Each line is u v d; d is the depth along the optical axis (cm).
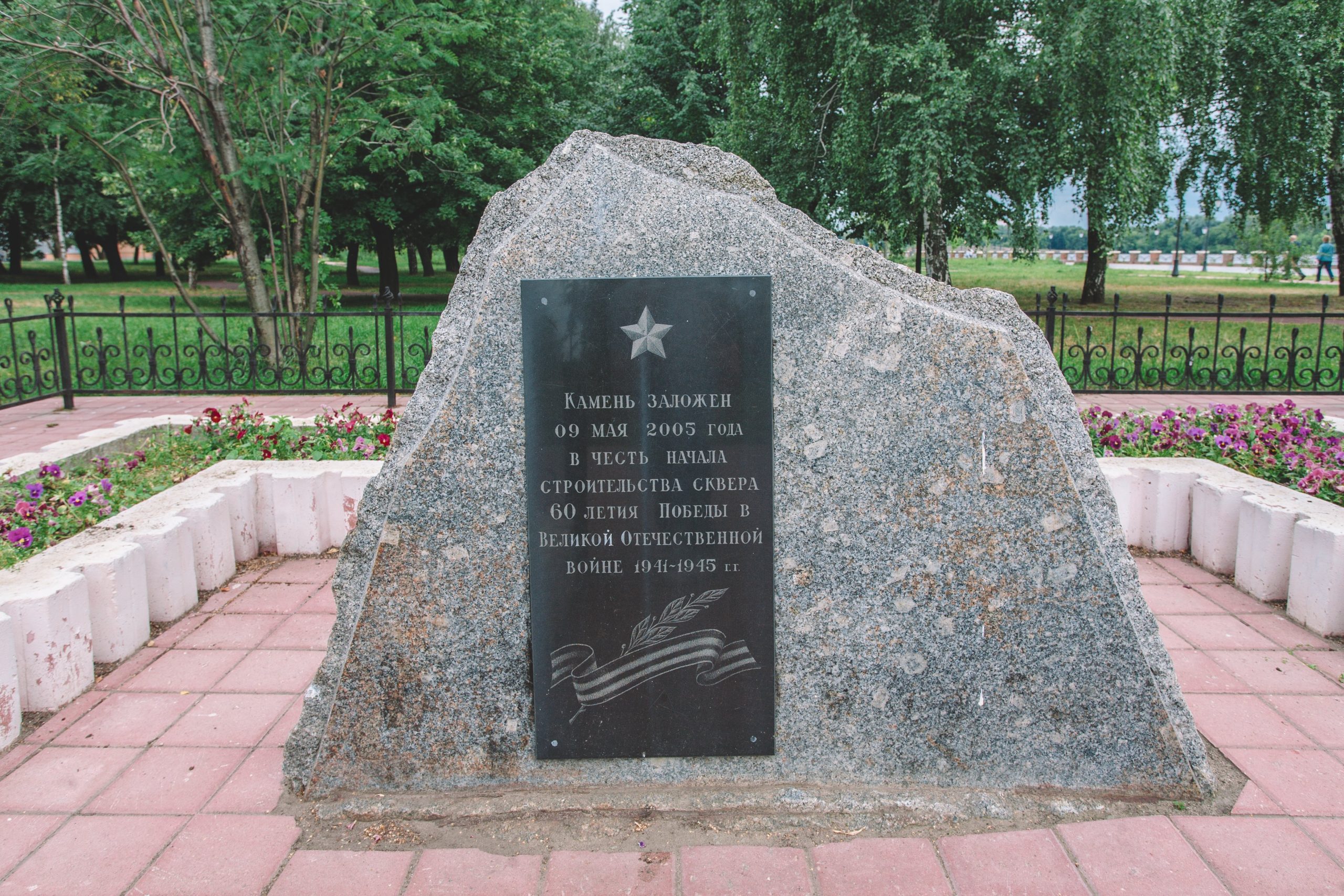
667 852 248
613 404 259
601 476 261
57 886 236
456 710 269
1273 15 1642
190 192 1130
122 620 368
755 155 1803
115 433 615
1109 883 235
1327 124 1669
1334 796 271
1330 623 382
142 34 1005
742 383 259
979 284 2672
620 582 264
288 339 1141
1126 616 266
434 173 2080
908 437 262
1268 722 314
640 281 257
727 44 1666
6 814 266
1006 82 1385
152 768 291
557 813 263
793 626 267
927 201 1368
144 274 3606
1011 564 266
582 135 263
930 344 260
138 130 1066
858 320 259
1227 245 7050
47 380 1043
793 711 270
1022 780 272
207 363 1189
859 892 233
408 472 261
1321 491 451
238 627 403
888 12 1431
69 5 950
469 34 1105
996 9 1441
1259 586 427
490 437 260
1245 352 979
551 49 2369
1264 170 1844
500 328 258
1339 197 2080
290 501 495
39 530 421
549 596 263
